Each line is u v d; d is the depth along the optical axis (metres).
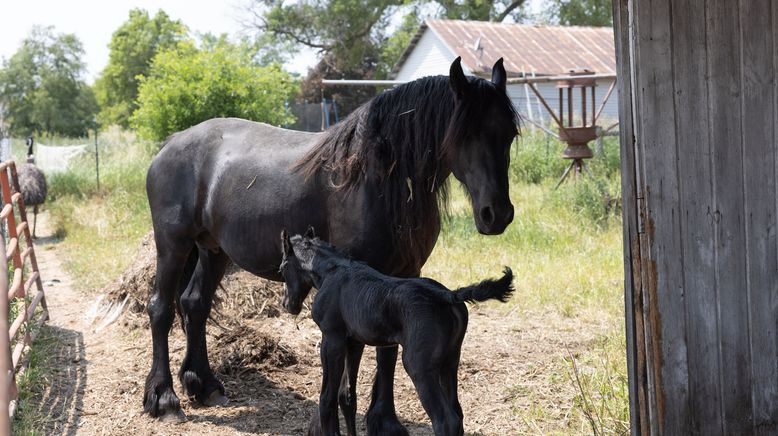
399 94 4.12
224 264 5.49
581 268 8.55
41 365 6.03
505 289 3.43
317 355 6.16
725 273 3.44
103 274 9.61
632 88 3.35
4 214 5.82
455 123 3.77
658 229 3.38
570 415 4.76
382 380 4.12
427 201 4.07
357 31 38.22
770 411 3.51
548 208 12.03
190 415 5.12
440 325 3.50
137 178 16.88
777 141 3.42
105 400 5.39
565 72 23.94
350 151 4.17
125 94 53.28
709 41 3.34
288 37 40.22
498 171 3.79
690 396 3.46
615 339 6.10
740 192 3.42
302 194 4.36
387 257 4.17
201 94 16.66
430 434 4.68
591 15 37.62
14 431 4.65
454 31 25.72
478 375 5.70
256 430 4.82
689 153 3.37
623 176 3.45
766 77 3.40
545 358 6.01
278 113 17.88
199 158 5.06
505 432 4.62
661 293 3.40
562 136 13.42
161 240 5.17
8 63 50.69
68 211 14.59
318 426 4.16
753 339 3.48
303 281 4.18
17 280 5.89
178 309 5.36
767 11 3.37
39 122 50.25
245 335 6.15
